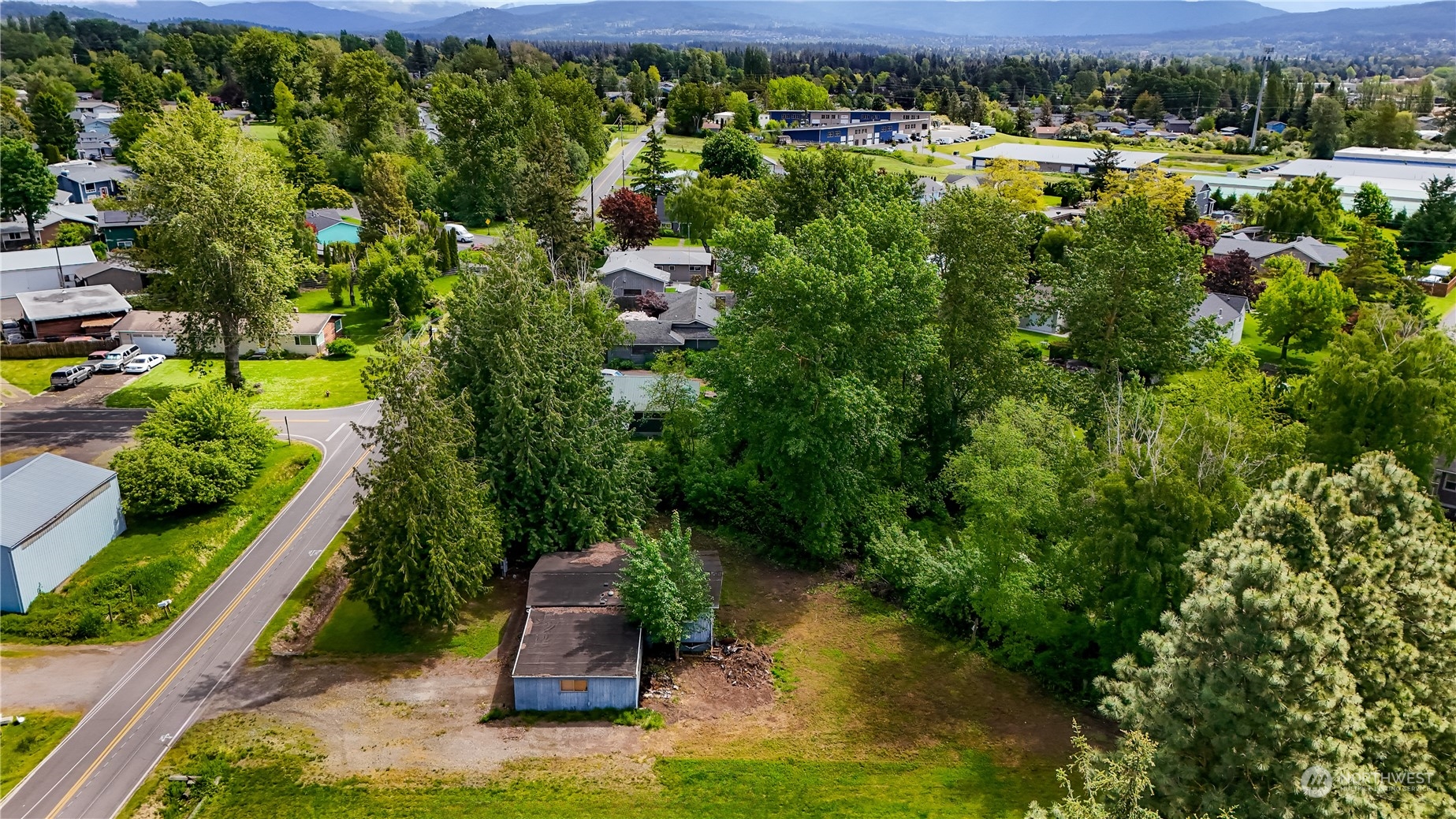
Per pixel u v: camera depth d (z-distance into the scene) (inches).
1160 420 1457.9
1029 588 1503.4
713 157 5177.2
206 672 1403.8
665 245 4426.7
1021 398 2098.9
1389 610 928.9
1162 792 912.9
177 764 1214.3
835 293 1742.1
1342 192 4916.3
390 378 1449.3
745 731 1347.2
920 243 1982.0
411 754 1259.2
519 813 1162.0
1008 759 1299.2
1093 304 2082.9
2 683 1354.6
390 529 1440.7
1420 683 939.3
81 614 1488.7
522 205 3695.9
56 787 1161.4
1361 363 1660.9
